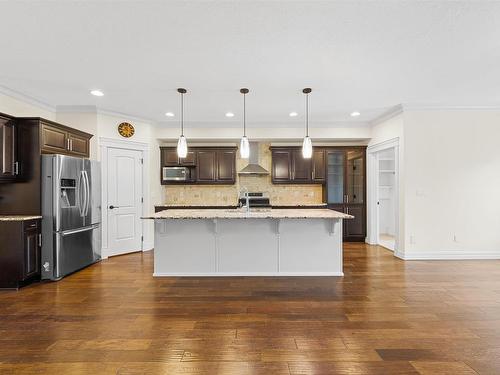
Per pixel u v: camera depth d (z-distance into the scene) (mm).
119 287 3498
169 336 2328
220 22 2307
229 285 3584
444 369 1909
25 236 3475
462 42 2645
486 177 4664
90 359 2020
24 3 2049
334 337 2311
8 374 1856
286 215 3748
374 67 3197
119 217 5148
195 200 6488
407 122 4684
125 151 5238
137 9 2133
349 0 2039
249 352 2107
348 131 5953
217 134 5922
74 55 2877
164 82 3631
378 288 3430
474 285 3504
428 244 4703
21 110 4055
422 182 4684
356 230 6297
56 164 3727
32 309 2844
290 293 3297
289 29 2414
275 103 4551
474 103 4566
